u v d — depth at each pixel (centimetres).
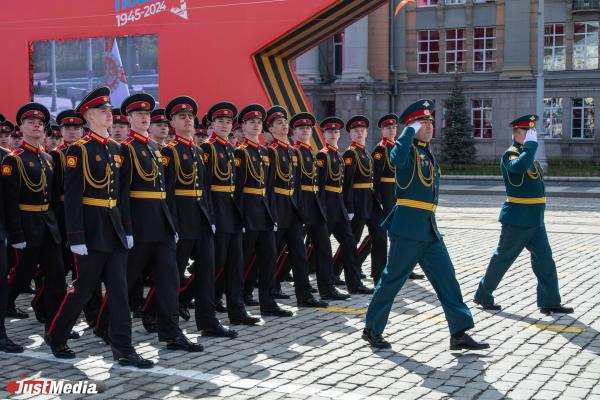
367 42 3788
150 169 723
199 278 782
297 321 848
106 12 1412
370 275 1146
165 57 1363
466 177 3092
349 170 1020
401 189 721
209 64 1335
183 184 780
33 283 1087
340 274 1123
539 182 854
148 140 736
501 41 3706
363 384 616
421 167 714
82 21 1434
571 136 3675
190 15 1348
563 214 1942
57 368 670
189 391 601
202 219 785
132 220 719
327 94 3834
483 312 870
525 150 825
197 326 786
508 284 1030
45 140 1045
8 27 1491
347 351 717
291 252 927
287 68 1388
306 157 955
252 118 880
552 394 588
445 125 3803
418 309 895
